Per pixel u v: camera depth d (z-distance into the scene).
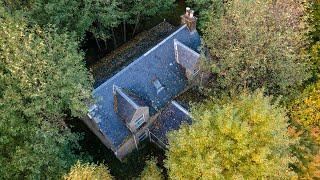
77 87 28.73
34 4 34.44
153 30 43.44
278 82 33.53
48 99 27.89
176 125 36.31
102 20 38.31
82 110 29.50
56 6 34.59
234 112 25.64
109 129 34.88
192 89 38.84
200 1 41.00
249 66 33.84
